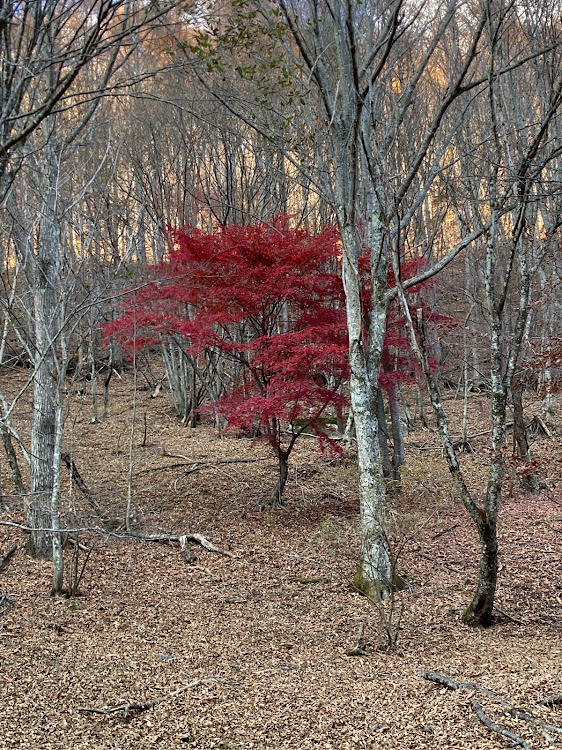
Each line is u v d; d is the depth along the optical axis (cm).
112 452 1424
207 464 1304
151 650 605
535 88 1027
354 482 1216
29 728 446
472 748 404
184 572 827
